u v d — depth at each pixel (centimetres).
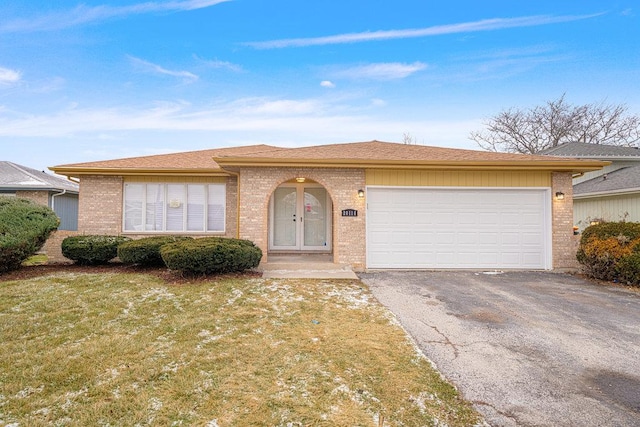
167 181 1109
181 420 285
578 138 2670
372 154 1028
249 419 289
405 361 399
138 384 338
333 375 364
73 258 912
